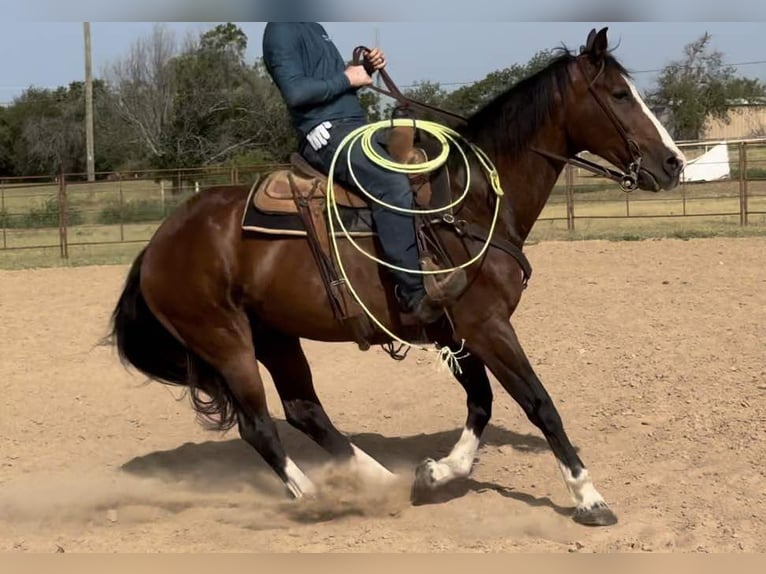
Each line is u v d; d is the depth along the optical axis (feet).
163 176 76.48
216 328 14.26
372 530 13.39
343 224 13.55
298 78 13.41
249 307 14.28
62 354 26.48
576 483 13.12
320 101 13.55
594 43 13.44
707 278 33.65
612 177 13.74
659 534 12.56
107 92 128.88
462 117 14.15
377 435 18.56
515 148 13.76
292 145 110.32
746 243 43.80
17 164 145.89
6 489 15.96
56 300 36.06
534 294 32.40
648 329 25.72
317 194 13.73
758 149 109.60
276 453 14.40
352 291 13.51
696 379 20.34
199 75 111.65
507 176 13.79
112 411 21.04
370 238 13.48
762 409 17.84
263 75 115.03
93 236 67.21
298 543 13.01
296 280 13.71
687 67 123.34
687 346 23.36
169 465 17.43
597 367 22.34
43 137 141.49
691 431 17.17
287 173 14.19
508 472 15.96
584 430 17.94
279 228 13.70
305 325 14.01
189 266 14.19
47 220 74.64
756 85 134.41
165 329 14.97
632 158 13.39
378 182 13.16
